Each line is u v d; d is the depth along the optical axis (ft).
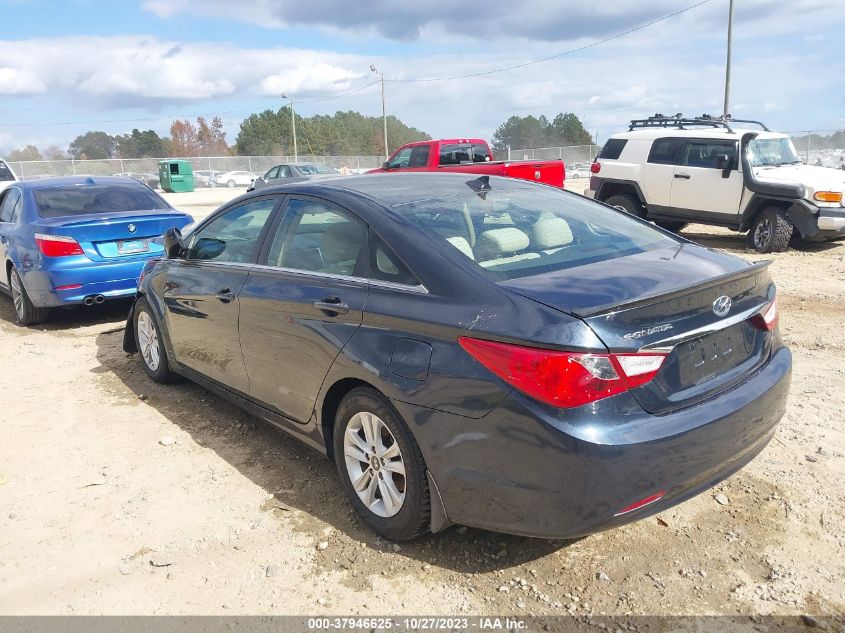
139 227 24.59
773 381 10.27
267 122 297.12
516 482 8.84
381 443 10.69
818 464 12.82
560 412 8.45
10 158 275.18
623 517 8.68
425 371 9.61
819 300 25.58
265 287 12.87
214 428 15.56
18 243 24.71
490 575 10.06
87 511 12.21
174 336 16.47
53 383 19.03
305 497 12.44
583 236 11.83
